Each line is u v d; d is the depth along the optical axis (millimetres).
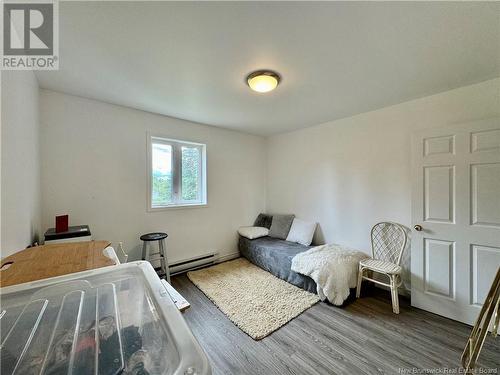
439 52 1505
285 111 2689
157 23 1221
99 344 582
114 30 1272
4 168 1155
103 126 2381
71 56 1533
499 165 1758
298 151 3594
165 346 534
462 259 1921
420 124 2273
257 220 3949
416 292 2168
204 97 2258
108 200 2424
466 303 1895
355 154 2830
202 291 2492
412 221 2205
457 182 1944
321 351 1599
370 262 2363
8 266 977
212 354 1582
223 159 3527
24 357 543
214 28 1266
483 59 1589
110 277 855
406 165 2375
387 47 1451
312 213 3377
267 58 1572
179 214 3020
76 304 725
